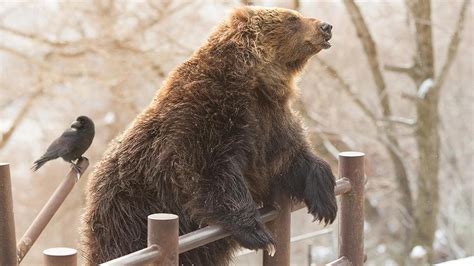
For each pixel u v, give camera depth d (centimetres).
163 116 547
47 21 1698
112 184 558
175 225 419
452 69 2466
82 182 1903
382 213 2266
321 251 1819
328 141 1770
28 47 1731
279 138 578
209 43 581
